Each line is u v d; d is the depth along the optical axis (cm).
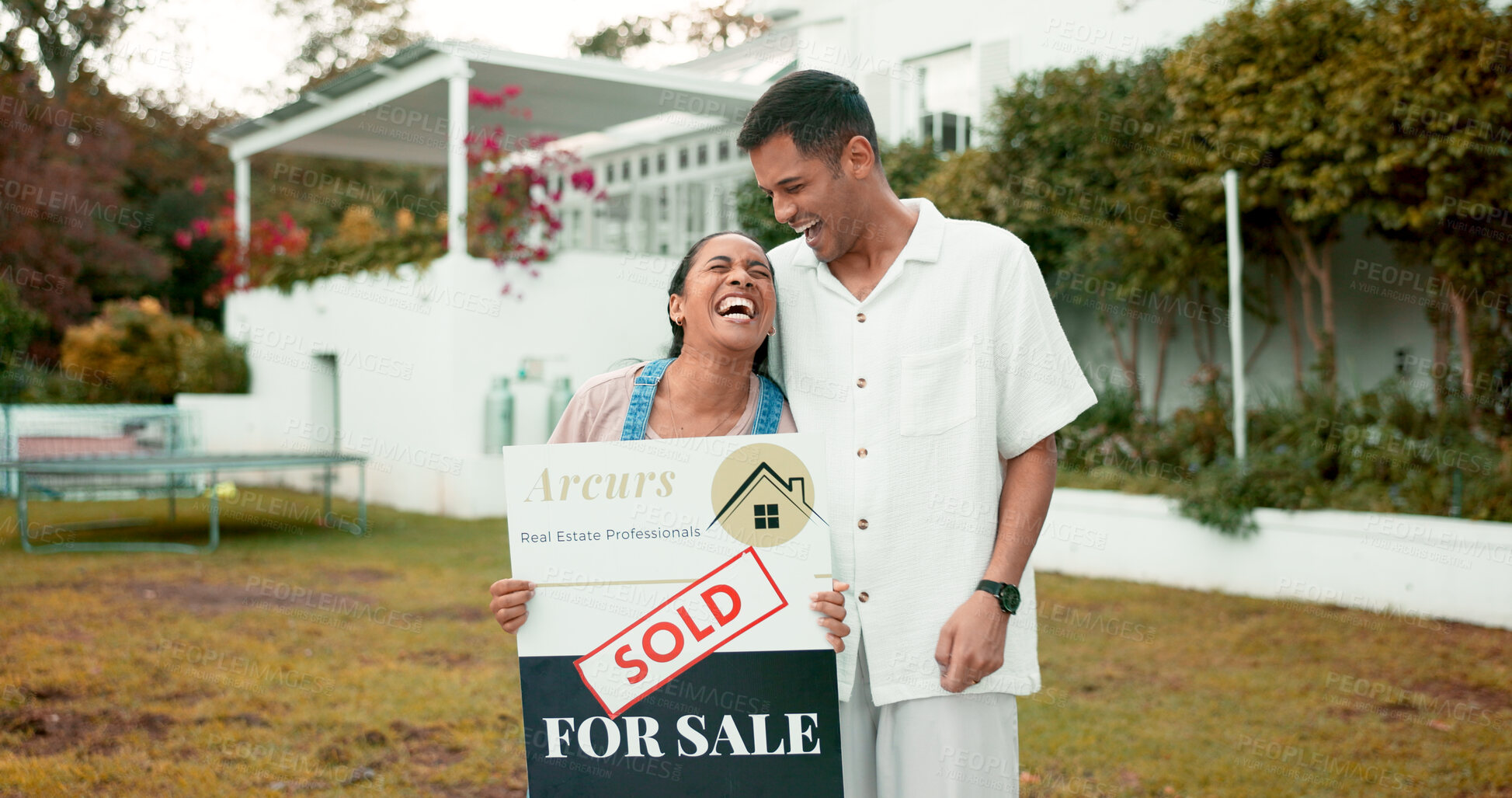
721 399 204
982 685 196
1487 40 577
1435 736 395
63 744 388
